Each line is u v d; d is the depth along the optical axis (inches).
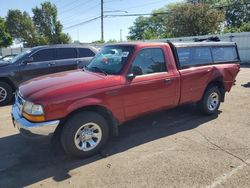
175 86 202.5
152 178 142.1
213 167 151.6
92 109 167.3
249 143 183.3
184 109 262.5
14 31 2340.1
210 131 206.4
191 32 1333.7
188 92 214.5
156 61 193.6
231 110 261.1
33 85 167.5
